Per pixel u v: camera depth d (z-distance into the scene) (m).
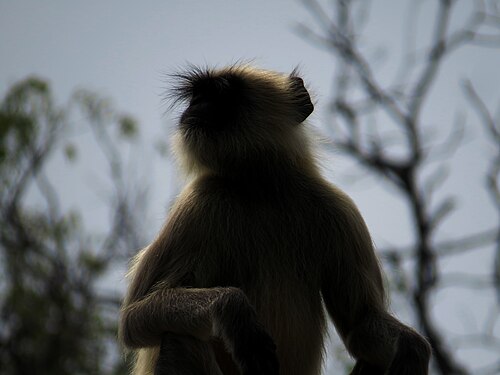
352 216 9.98
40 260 21.31
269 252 9.62
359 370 9.55
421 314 21.98
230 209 9.70
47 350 20.47
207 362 9.10
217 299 8.84
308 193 10.07
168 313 8.97
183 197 9.88
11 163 21.39
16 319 20.53
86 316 20.84
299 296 9.61
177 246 9.48
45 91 21.81
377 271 10.08
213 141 10.33
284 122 10.55
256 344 8.60
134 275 9.73
